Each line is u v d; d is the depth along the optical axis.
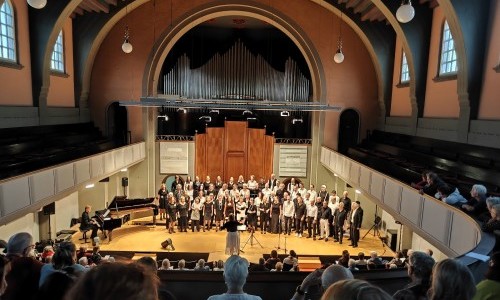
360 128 20.53
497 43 10.81
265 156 21.67
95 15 17.86
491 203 6.13
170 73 20.66
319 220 16.44
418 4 15.03
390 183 11.52
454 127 12.87
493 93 10.92
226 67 20.81
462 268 2.28
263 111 22.83
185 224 16.80
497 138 10.48
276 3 19.28
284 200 16.66
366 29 18.56
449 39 13.70
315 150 20.75
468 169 10.55
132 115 19.97
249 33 23.05
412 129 16.09
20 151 12.19
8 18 13.08
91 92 19.72
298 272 5.84
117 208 16.00
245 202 16.97
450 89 13.45
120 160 16.75
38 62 14.53
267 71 20.84
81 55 18.30
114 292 1.12
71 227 16.62
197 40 22.78
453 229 7.74
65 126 16.89
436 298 2.27
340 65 20.02
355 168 15.01
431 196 8.97
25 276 2.95
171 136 20.83
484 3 11.25
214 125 22.67
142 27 19.30
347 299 1.20
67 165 12.12
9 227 12.35
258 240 15.98
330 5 18.16
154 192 20.55
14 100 13.44
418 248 13.77
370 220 18.45
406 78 17.55
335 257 14.26
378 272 5.22
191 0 19.08
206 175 21.70
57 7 14.16
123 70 19.58
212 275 5.70
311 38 19.77
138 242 15.37
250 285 5.53
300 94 20.94
